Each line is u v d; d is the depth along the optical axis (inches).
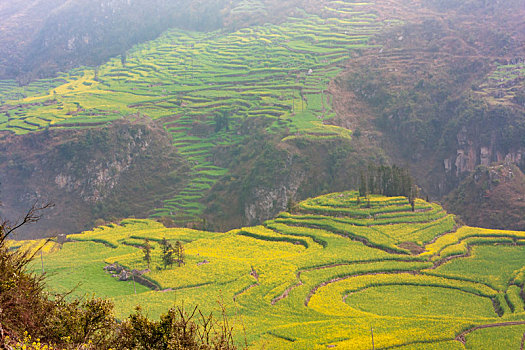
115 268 6368.1
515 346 3981.3
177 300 5118.1
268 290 5295.3
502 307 4992.6
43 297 1609.3
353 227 7066.9
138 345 1605.6
